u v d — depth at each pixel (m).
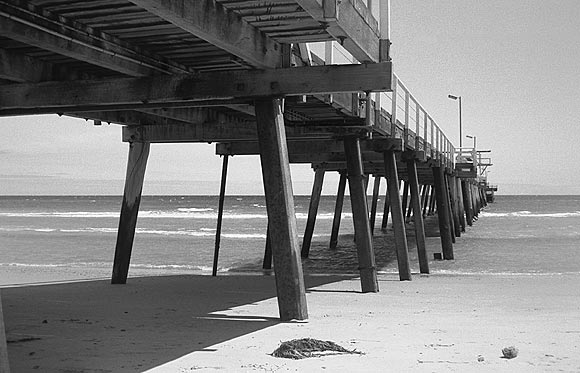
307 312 8.21
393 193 13.91
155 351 6.11
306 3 5.30
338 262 21.02
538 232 33.62
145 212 71.06
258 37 6.66
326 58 9.02
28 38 5.68
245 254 23.91
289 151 13.78
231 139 11.52
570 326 7.98
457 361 5.83
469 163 27.70
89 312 8.96
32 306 9.63
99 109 7.95
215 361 5.67
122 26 6.07
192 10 5.27
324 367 5.47
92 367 5.44
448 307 9.74
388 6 7.47
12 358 5.80
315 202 22.61
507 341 6.89
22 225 45.91
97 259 22.09
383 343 6.63
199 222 49.28
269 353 6.01
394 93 13.38
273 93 7.11
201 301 10.23
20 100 7.63
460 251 23.38
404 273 14.05
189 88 7.23
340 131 11.28
